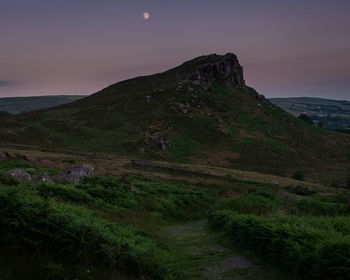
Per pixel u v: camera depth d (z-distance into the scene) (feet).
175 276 23.56
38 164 123.95
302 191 134.72
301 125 465.06
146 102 442.50
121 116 397.60
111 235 24.45
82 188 58.85
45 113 405.18
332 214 60.49
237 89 533.55
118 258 21.94
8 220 20.52
